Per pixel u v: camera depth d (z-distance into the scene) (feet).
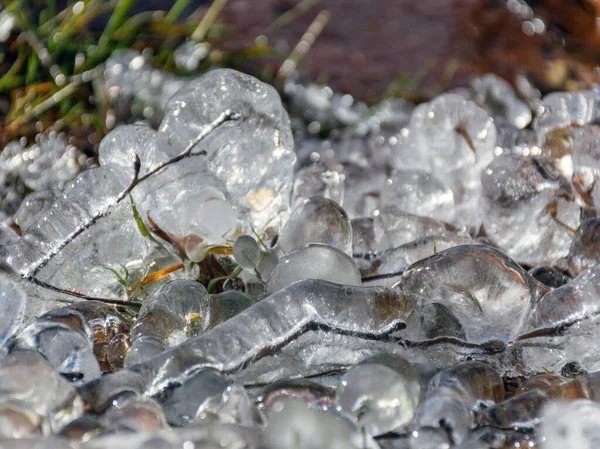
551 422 2.82
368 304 3.01
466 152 3.66
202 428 2.79
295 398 2.86
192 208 3.22
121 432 2.75
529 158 3.48
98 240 3.23
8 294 2.98
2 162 4.03
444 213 3.54
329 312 2.99
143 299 3.25
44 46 4.43
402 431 2.84
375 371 2.84
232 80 3.27
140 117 4.35
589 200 3.54
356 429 2.78
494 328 3.08
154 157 3.25
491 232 3.49
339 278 3.11
